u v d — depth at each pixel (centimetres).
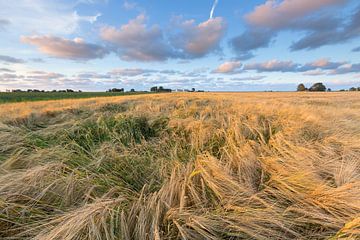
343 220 179
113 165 318
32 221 189
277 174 253
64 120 631
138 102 1153
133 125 514
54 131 468
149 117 589
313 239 172
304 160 290
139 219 179
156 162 326
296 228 183
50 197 222
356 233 157
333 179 250
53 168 271
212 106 809
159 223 183
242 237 173
